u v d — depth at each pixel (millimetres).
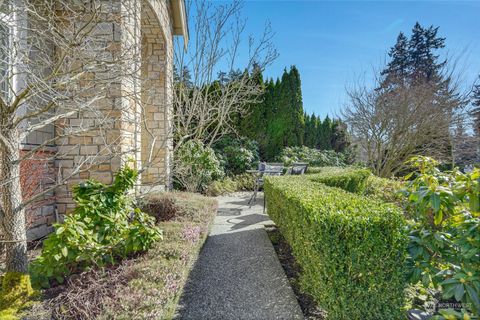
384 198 5301
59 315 1713
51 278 2373
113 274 2115
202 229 3492
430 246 2008
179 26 7629
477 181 1781
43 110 2109
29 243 3508
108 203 2789
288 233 3104
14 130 2020
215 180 8867
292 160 10062
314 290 2176
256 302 2430
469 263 1791
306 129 13484
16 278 1968
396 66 16922
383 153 9594
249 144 10859
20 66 2143
